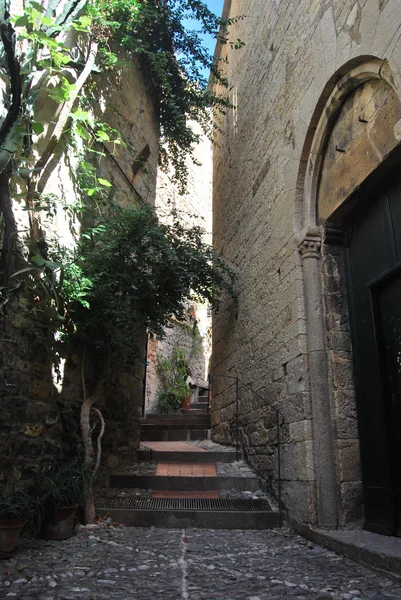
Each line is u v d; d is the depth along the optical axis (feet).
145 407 32.07
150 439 25.40
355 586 7.80
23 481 11.23
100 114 17.54
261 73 19.67
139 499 14.28
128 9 17.17
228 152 26.40
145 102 22.15
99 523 12.44
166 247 15.67
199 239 19.17
